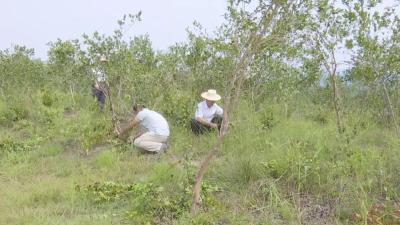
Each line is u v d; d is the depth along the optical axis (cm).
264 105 987
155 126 835
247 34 549
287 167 634
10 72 1310
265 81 990
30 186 667
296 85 997
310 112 1082
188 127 940
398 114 877
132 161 780
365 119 905
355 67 807
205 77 1070
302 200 589
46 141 946
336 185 602
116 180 687
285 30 532
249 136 804
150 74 1019
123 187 632
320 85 1135
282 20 527
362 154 657
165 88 1038
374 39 758
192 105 988
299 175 595
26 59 1353
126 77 984
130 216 542
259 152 732
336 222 525
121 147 855
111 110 1038
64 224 529
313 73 917
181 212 554
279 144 739
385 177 600
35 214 559
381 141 791
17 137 1009
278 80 985
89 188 626
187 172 634
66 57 962
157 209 563
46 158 830
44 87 1377
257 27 529
